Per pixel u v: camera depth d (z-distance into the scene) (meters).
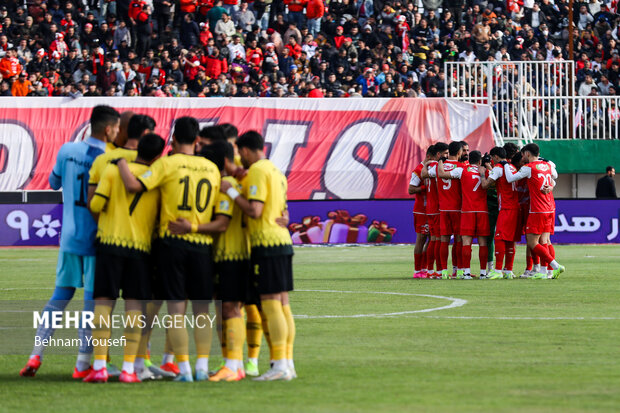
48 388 23.33
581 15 114.06
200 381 24.19
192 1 103.75
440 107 91.50
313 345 29.88
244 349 29.84
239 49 102.12
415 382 23.62
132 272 24.05
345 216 85.25
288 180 88.75
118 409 20.64
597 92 104.38
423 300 43.12
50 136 88.25
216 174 24.41
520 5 113.19
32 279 55.50
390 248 82.25
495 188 56.00
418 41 106.88
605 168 94.25
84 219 25.52
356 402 21.19
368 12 110.25
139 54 101.38
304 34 105.56
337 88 101.12
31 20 100.00
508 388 22.77
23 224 82.62
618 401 21.19
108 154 24.72
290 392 22.45
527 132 93.25
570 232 85.69
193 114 89.81
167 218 23.92
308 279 55.00
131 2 101.50
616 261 67.81
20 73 95.25
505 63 92.38
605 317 36.72
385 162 89.81
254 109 90.50
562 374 24.64
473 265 65.38
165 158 24.06
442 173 53.22
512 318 36.50
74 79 97.62
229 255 24.47
